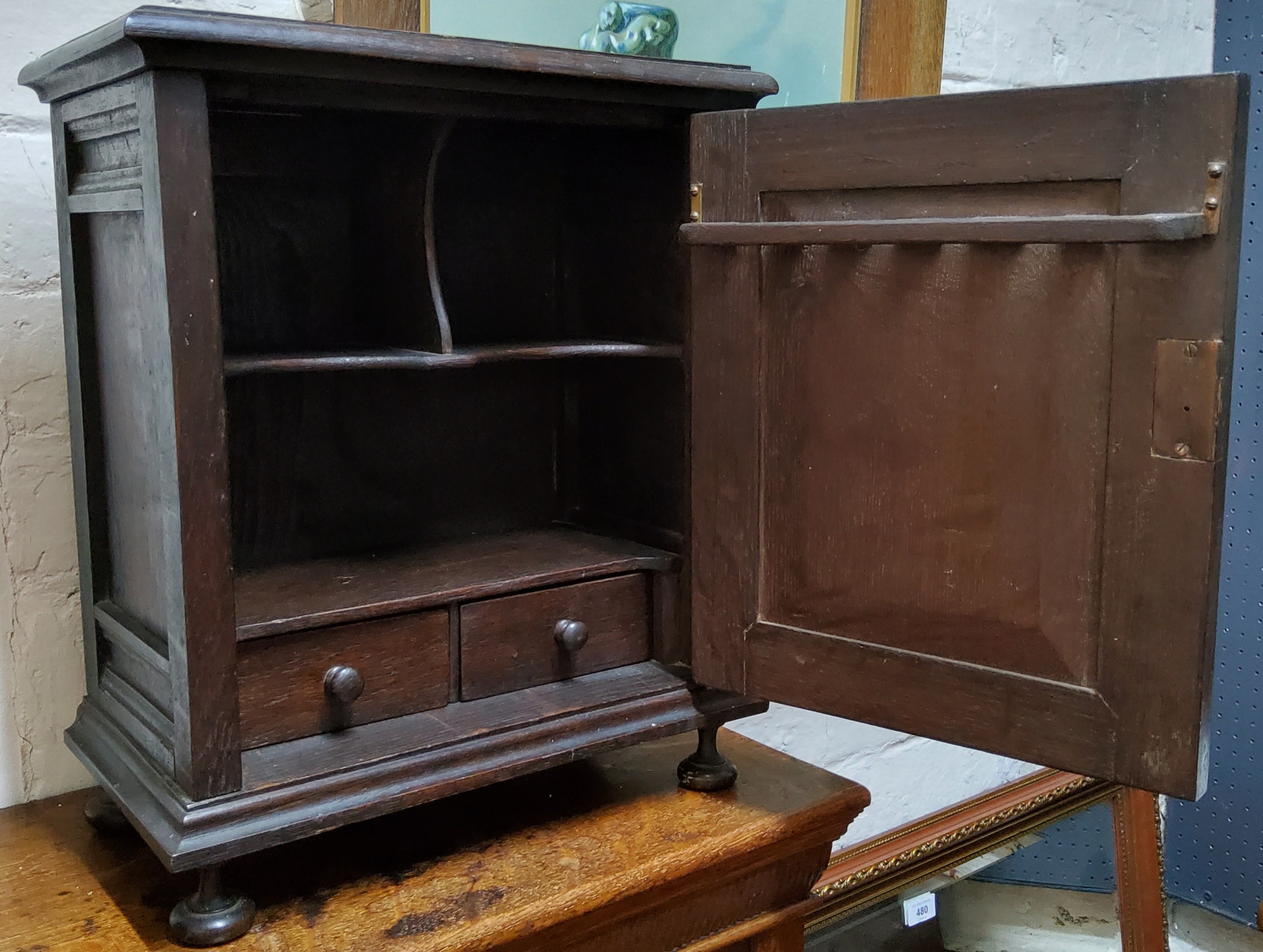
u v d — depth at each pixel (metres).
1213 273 0.75
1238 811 2.05
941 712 0.91
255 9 1.10
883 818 1.77
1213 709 2.07
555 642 1.02
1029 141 0.82
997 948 1.75
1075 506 0.83
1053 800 1.79
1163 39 2.02
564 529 1.21
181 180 0.75
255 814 0.81
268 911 0.86
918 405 0.89
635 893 0.92
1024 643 0.86
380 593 0.94
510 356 0.96
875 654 0.94
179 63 0.74
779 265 0.95
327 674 0.89
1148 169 0.77
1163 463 0.79
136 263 0.84
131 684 0.95
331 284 1.08
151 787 0.85
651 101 0.97
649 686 1.04
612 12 1.13
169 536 0.80
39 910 0.87
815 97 1.49
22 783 1.08
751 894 1.04
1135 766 0.82
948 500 0.89
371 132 1.02
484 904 0.87
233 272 1.03
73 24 1.04
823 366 0.93
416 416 1.14
